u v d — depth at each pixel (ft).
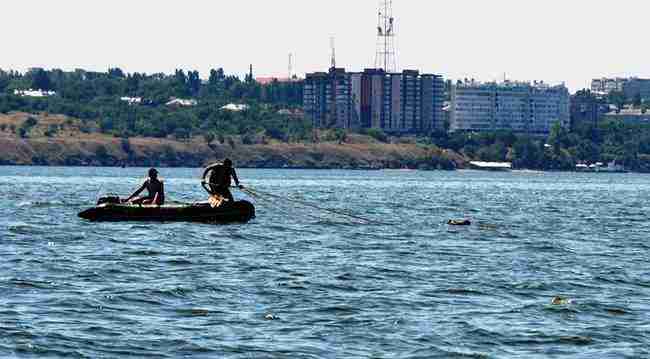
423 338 219.20
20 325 220.84
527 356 208.33
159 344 210.59
